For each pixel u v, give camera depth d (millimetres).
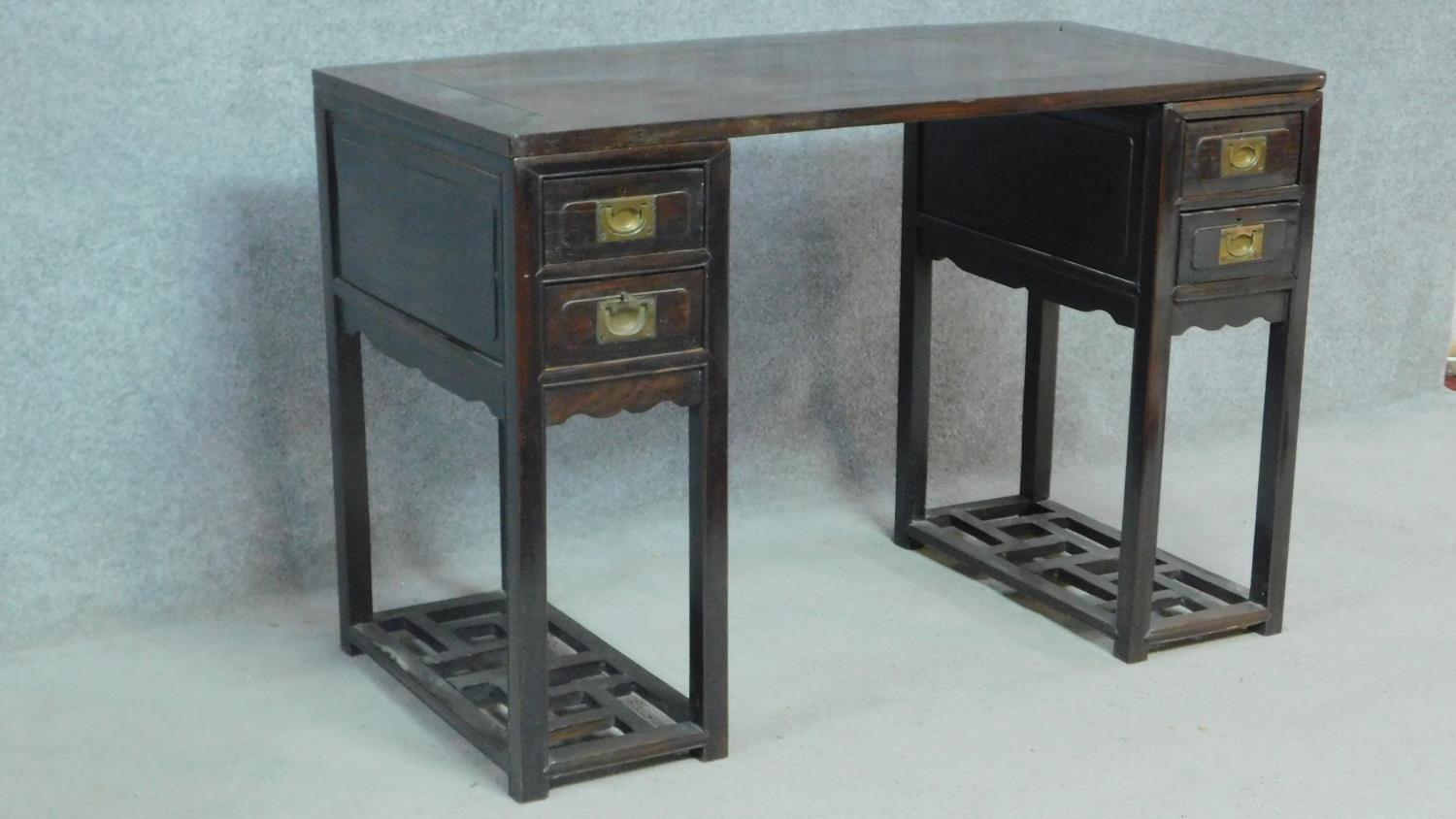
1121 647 2598
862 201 3127
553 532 3014
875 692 2490
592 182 2021
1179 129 2406
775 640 2654
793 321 3127
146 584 2682
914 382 2941
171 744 2320
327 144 2402
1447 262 3811
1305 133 2496
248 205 2623
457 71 2426
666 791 2213
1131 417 2535
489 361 2094
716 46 2699
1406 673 2572
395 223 2260
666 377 2125
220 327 2648
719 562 2221
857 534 3094
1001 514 3115
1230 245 2490
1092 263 2562
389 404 2822
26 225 2473
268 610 2740
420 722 2396
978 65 2523
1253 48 3434
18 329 2504
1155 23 3314
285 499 2766
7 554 2570
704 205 2094
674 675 2555
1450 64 3654
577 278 2041
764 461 3176
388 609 2705
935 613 2764
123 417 2607
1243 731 2389
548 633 2666
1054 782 2244
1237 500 3285
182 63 2523
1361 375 3791
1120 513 3227
